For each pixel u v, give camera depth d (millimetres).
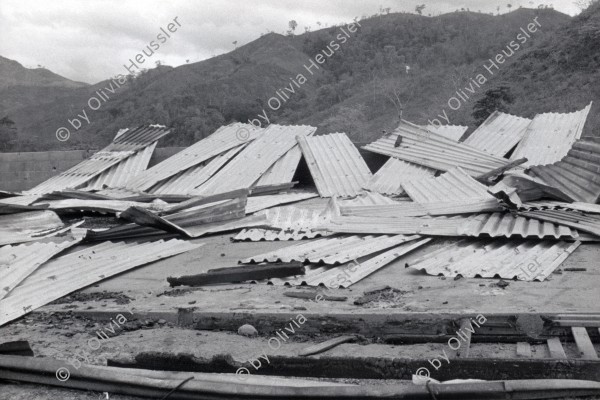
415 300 5945
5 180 16578
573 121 14516
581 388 3857
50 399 4332
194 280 7027
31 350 4934
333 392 3902
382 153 15516
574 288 6090
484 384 3822
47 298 6641
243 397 4008
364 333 5199
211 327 5621
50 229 10406
